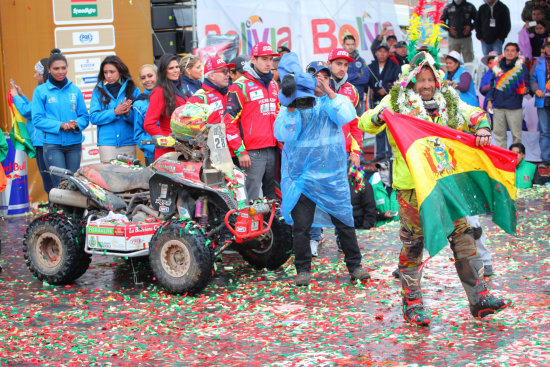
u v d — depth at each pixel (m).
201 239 6.45
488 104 13.14
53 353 5.18
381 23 12.53
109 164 7.73
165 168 6.90
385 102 5.64
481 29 13.57
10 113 11.37
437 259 7.66
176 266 6.61
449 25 13.59
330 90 6.61
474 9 13.55
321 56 12.10
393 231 9.26
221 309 6.14
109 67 9.28
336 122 6.65
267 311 6.04
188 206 6.95
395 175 5.58
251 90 7.71
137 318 5.96
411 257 5.57
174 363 4.91
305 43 11.98
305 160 6.70
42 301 6.60
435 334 5.30
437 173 5.32
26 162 11.52
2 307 6.41
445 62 13.12
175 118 6.83
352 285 6.79
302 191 6.71
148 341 5.38
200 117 6.77
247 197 7.46
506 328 5.35
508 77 12.88
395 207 9.87
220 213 7.06
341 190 6.72
